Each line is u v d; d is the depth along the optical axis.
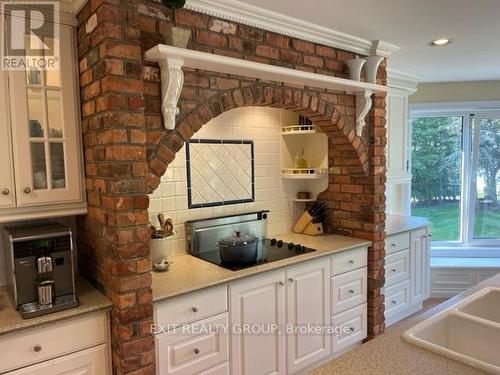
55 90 1.76
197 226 2.46
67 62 1.78
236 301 2.03
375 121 2.73
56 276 1.65
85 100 1.77
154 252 2.11
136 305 1.64
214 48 1.93
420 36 2.50
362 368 1.06
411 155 4.30
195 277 1.97
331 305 2.55
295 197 3.12
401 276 3.25
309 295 2.41
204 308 1.90
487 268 3.83
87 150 1.81
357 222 2.85
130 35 1.57
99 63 1.58
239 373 2.07
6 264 1.88
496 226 4.24
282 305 2.25
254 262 2.23
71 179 1.82
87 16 1.67
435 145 4.28
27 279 1.60
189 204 2.50
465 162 4.21
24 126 1.69
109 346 1.71
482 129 4.17
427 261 3.57
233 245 2.21
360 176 2.79
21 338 1.49
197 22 1.87
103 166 1.64
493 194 4.22
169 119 1.75
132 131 1.59
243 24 2.03
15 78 1.66
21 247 1.58
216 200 2.64
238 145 2.75
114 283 1.64
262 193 2.91
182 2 1.63
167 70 1.69
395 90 3.48
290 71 2.03
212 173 2.61
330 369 1.06
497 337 1.21
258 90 2.12
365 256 2.78
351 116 2.63
